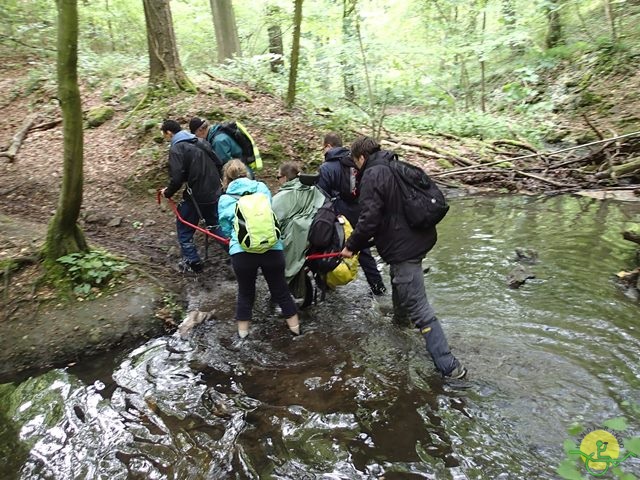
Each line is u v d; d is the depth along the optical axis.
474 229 6.87
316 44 13.01
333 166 4.68
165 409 3.44
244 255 4.08
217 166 5.61
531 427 3.06
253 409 3.40
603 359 3.70
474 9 13.80
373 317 4.66
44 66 11.17
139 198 7.21
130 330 4.42
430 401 3.37
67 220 4.92
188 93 9.09
